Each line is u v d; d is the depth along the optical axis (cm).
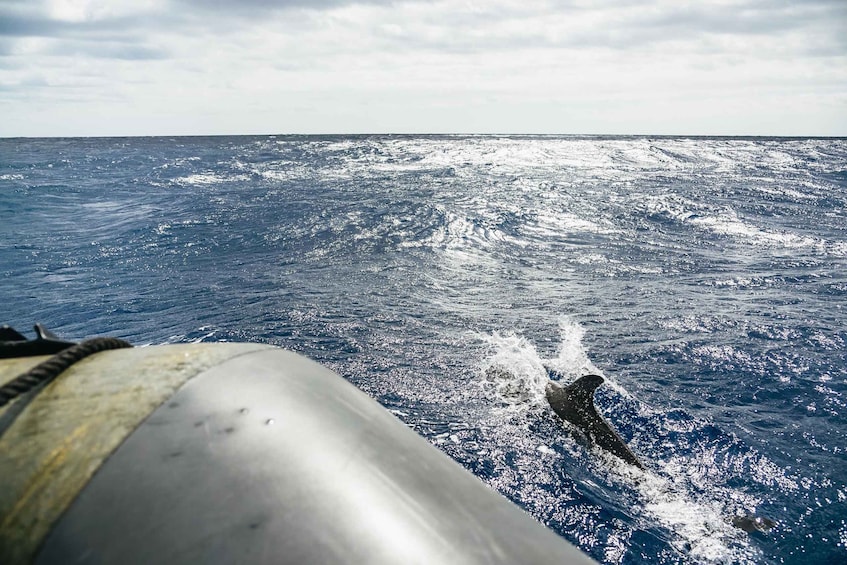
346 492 117
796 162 4159
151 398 127
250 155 5041
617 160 4419
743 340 838
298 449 123
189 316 909
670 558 423
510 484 505
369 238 1536
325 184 2750
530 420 606
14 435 117
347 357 755
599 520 463
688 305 1000
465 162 4247
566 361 765
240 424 125
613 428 585
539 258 1355
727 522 463
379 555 107
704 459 553
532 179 2991
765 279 1166
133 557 101
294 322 878
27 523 104
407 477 127
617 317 939
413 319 909
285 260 1308
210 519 107
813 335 855
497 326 887
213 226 1675
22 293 1038
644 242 1527
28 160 4172
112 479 110
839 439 585
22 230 1617
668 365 756
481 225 1706
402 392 663
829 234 1616
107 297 1013
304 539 107
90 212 1917
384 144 7788
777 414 634
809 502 489
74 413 122
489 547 116
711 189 2534
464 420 604
